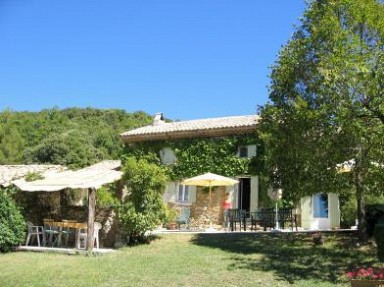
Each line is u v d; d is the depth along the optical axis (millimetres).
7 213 17281
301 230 20984
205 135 26609
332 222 23156
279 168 15953
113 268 12812
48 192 19969
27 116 59281
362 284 8555
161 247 16500
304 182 15242
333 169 14859
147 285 10945
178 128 27703
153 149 28188
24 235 17641
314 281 11273
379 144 13680
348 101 13188
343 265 13062
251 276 11805
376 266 12664
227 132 25828
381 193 14844
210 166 26109
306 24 15500
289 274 12031
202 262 13453
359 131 13219
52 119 59500
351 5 14156
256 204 24250
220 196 25453
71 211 19812
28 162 48594
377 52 13195
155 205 17766
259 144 24766
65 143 48688
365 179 14586
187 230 21797
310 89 14836
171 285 10938
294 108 14578
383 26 13812
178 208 26281
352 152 14508
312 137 14445
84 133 53094
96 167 26891
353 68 12828
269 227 21766
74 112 64375
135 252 15719
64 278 11711
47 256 15500
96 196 17938
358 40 13273
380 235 13180
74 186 16609
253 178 24734
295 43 15586
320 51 14180
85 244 16969
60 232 17578
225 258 14078
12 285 11148
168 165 27438
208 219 25297
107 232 18156
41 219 19719
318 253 14695
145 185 17641
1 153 49562
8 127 53594
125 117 65812
